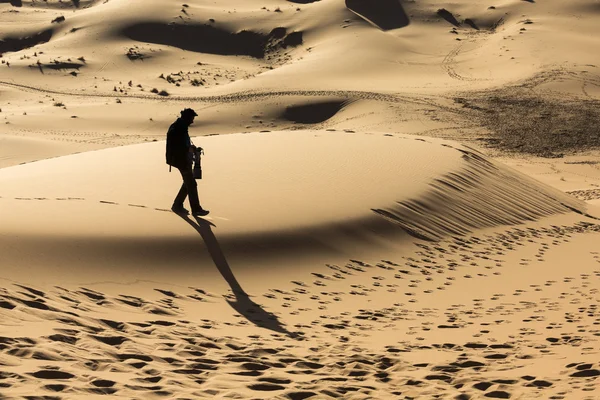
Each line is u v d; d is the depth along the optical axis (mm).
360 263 20312
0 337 9734
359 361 11633
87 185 23312
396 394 9781
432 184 30609
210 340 11984
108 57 150125
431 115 97312
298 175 28234
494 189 34594
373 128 92625
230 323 13641
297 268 18500
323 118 102500
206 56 159625
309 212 22562
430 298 18141
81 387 8250
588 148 85500
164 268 16172
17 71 136125
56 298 12734
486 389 10148
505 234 28531
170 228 18312
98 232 16797
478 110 99500
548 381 10438
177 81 133000
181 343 11336
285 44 160500
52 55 149500
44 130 90875
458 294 18828
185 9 177500
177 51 158750
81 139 86250
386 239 22938
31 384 8078
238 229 19359
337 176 28938
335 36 156250
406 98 105188
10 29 176750
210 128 98562
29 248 14938
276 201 23375
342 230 21922
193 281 15992
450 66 130375
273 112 103938
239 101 108312
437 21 164875
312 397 9203
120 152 33000
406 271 20766
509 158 80812
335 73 125750
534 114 97188
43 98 116750
